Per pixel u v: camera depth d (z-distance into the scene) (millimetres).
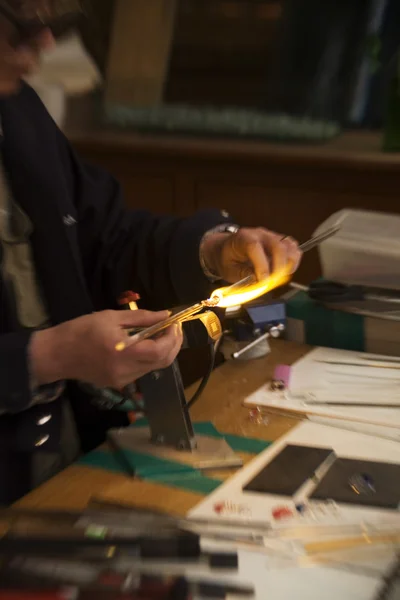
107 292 1195
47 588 624
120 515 741
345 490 794
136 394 1033
